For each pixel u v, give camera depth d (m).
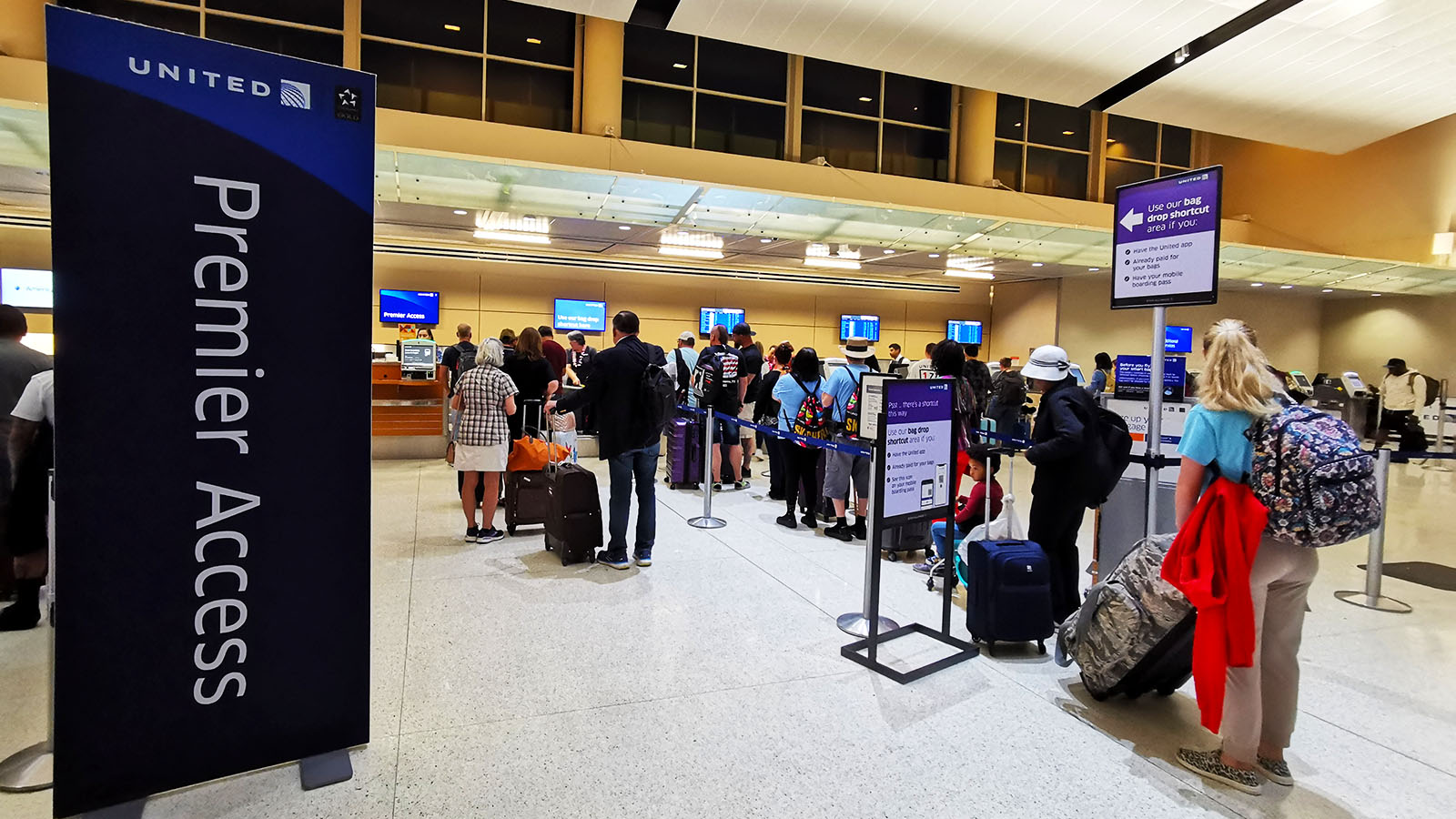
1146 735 2.71
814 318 17.42
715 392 7.49
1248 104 10.31
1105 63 9.14
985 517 4.18
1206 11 7.89
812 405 5.67
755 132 14.87
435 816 2.12
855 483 5.49
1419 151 15.90
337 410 2.30
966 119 16.14
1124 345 17.62
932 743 2.61
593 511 4.73
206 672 2.16
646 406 4.52
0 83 9.84
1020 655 3.44
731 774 2.38
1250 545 2.31
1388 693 3.12
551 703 2.83
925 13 8.09
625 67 13.98
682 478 7.67
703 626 3.68
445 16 12.85
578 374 9.30
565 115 13.59
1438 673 3.33
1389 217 16.45
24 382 3.43
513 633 3.53
